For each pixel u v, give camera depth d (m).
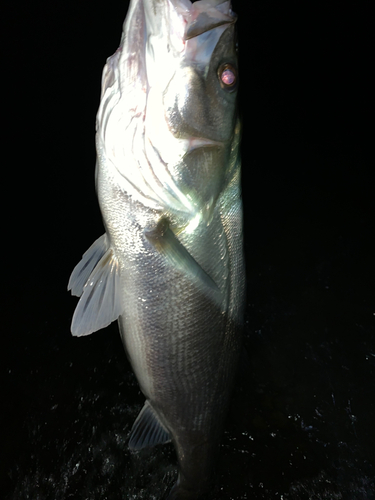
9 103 1.11
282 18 1.44
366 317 0.73
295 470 0.56
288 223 0.97
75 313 0.39
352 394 0.63
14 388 0.58
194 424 0.43
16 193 0.94
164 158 0.35
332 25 1.42
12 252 0.80
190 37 0.34
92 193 0.98
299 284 0.81
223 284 0.40
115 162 0.35
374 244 0.90
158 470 0.55
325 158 1.20
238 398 0.62
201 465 0.46
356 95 1.37
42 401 0.58
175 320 0.39
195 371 0.41
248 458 0.56
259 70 1.41
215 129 0.36
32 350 0.64
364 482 0.54
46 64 1.21
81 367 0.63
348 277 0.82
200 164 0.36
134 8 0.33
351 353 0.68
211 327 0.40
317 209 1.01
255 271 0.84
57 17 1.27
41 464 0.53
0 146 1.03
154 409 0.43
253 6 1.43
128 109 0.34
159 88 0.34
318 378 0.65
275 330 0.72
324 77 1.40
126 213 0.37
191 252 0.38
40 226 0.88
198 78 0.34
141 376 0.41
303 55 1.42
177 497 0.47
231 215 0.40
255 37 1.44
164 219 0.36
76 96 1.18
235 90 0.37
